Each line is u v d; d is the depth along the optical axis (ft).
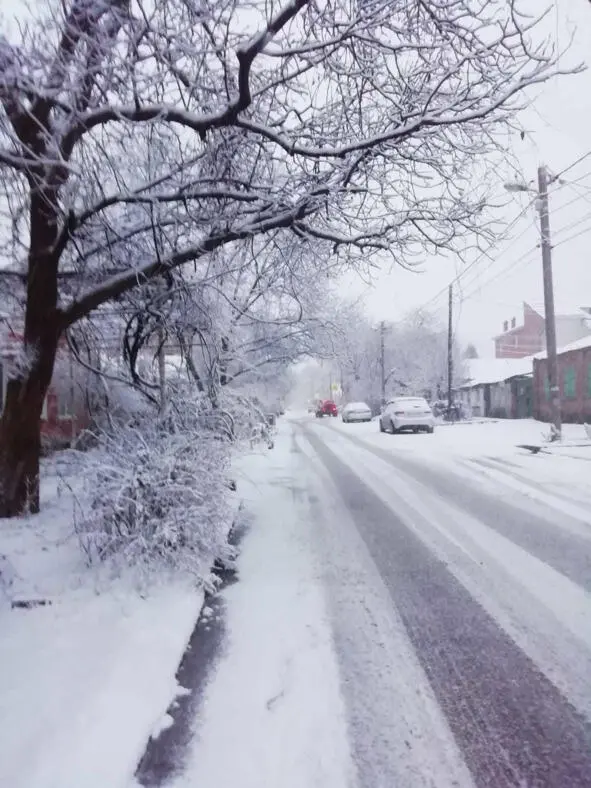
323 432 91.81
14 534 22.31
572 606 16.15
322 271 30.37
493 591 17.42
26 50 16.37
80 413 46.60
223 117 19.70
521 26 17.94
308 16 19.30
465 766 9.45
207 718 10.91
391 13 18.83
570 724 10.60
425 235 24.50
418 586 17.93
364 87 21.76
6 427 25.46
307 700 11.47
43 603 16.12
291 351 41.57
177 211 22.98
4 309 30.76
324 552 21.79
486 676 12.35
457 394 165.27
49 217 22.50
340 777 9.21
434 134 21.97
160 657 12.81
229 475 22.13
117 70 17.39
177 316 29.14
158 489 17.93
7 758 9.29
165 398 23.80
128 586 16.94
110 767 9.09
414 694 11.64
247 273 31.40
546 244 61.05
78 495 19.36
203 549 18.71
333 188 22.03
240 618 15.66
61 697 11.14
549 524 25.58
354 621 15.29
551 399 61.77
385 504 30.94
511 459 48.96
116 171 19.77
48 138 17.16
